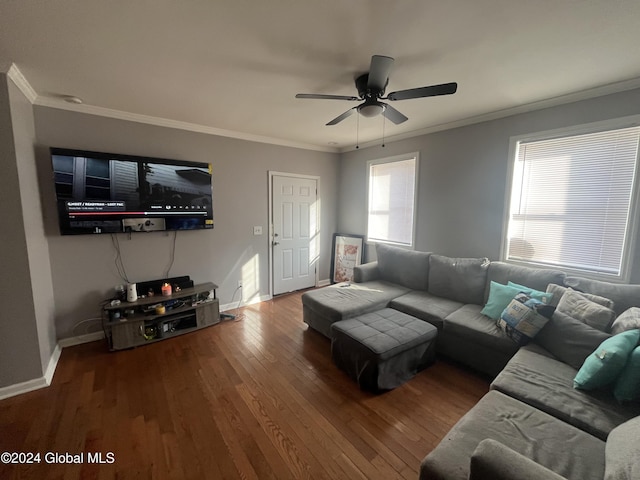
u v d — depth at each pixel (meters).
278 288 4.53
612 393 1.48
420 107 2.90
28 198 2.27
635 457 0.88
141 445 1.69
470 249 3.36
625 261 2.36
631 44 1.75
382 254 3.94
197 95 2.57
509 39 1.72
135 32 1.65
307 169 4.65
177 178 3.33
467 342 2.45
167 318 3.10
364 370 2.19
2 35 1.65
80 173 2.75
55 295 2.81
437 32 1.65
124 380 2.34
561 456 1.13
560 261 2.74
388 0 1.39
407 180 4.05
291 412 1.97
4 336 2.10
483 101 2.73
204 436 1.76
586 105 2.48
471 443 1.20
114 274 3.10
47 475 1.50
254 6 1.43
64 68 2.06
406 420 1.90
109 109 2.91
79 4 1.40
